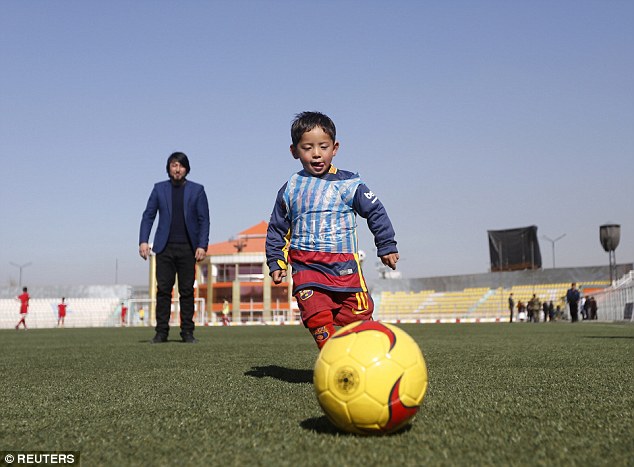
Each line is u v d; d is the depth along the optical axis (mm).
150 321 46000
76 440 2545
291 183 4535
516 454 2189
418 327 22750
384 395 2408
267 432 2598
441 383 4199
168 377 4852
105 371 5434
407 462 2090
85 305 47781
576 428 2627
